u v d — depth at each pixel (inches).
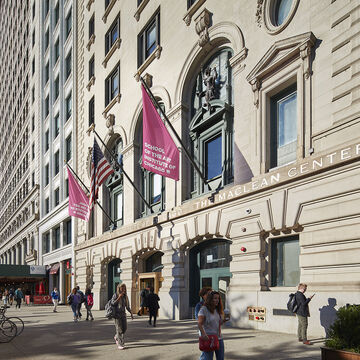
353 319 234.8
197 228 611.5
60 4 1546.5
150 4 834.8
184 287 647.8
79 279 1122.7
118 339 375.9
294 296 376.8
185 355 332.2
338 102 418.6
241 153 549.3
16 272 1539.1
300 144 455.8
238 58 566.9
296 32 479.8
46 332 522.0
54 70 1628.9
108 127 985.5
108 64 1032.8
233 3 593.3
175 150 625.3
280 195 467.5
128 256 826.8
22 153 2261.3
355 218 381.1
